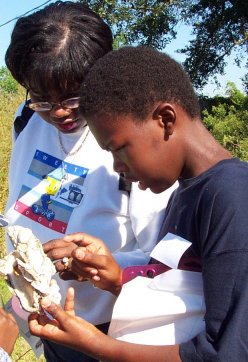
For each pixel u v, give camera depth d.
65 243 2.00
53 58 2.00
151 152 1.69
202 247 1.60
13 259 1.75
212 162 1.68
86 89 1.71
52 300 1.72
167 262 1.72
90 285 2.28
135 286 1.83
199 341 1.56
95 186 2.27
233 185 1.55
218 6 18.58
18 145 2.54
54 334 1.70
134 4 18.19
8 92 11.16
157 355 1.61
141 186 1.78
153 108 1.65
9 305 2.49
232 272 1.50
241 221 1.50
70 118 2.17
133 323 1.81
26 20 2.10
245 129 11.70
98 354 1.68
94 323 2.34
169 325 1.76
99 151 2.29
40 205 2.40
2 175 6.52
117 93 1.64
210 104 18.47
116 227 2.27
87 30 2.05
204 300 1.65
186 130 1.70
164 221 1.93
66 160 2.35
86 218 2.28
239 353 1.48
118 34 18.19
